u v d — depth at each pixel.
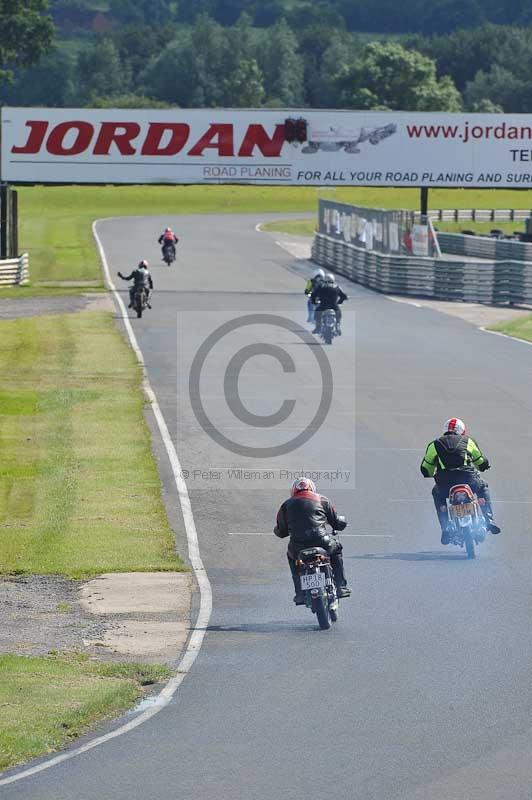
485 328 157.50
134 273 165.88
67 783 32.19
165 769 33.00
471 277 191.00
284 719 37.09
